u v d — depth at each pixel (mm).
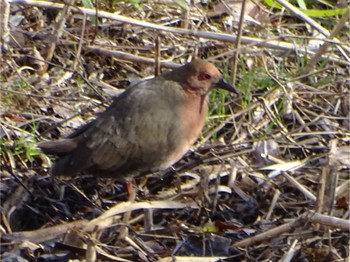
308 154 12477
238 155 12164
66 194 11531
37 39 13844
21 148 11875
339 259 10438
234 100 13008
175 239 10852
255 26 14719
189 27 14445
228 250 10703
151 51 14039
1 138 11820
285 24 14914
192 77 11430
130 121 11086
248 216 11391
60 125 12211
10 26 13812
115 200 11586
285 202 11516
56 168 10961
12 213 11133
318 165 12141
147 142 11086
